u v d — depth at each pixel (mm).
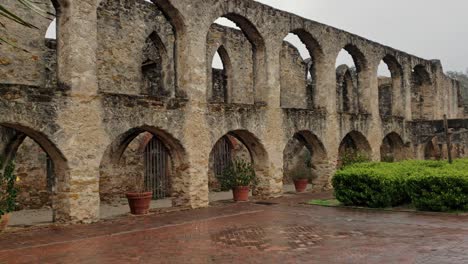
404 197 14914
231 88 24094
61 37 12648
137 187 19703
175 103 14820
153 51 21234
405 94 25703
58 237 10578
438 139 29891
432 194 13516
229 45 24031
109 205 18281
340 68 28094
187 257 8500
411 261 7777
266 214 13766
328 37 20625
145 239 10242
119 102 13391
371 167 16719
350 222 12062
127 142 18875
